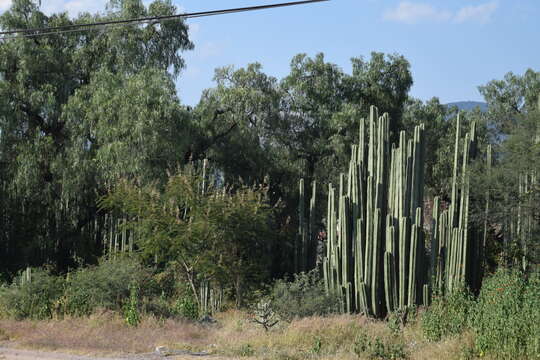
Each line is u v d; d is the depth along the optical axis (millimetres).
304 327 16875
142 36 32812
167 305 22172
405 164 21203
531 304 14109
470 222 21375
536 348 12312
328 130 34500
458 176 21625
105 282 21484
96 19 33375
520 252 22250
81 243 33375
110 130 28344
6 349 15570
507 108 43469
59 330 17750
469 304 17375
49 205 33375
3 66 32000
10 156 31719
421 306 19828
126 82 29609
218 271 24797
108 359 14273
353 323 17688
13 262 33406
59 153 31047
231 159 32656
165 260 27016
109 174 29172
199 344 16391
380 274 21438
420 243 20703
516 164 21781
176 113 28422
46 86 31516
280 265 29578
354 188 22422
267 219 27438
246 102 31781
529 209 21922
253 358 14352
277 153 34656
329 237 23422
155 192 25781
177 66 34344
